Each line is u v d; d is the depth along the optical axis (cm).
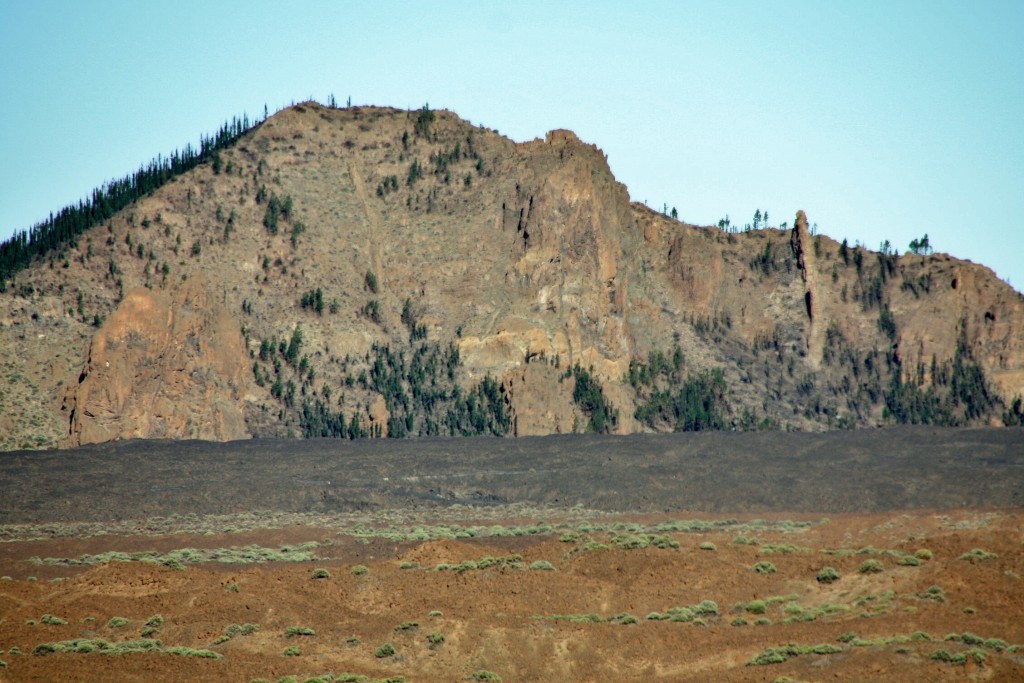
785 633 9631
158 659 9581
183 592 11056
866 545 13012
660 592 10988
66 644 9888
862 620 9762
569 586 11119
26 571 13850
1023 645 8831
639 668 9256
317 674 9238
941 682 8288
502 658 9431
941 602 9969
